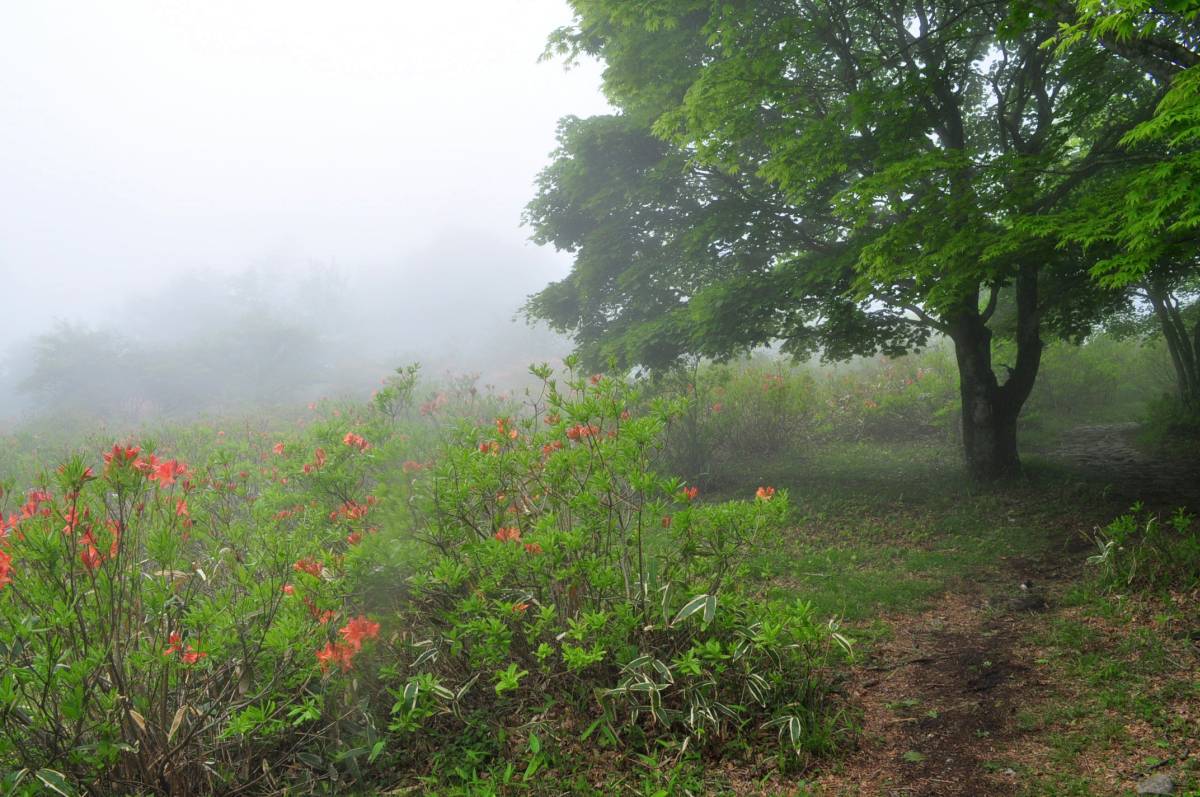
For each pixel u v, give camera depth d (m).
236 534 4.57
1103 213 6.01
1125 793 3.38
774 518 4.27
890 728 4.27
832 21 9.54
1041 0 5.91
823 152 8.44
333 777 3.70
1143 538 6.63
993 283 8.80
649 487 4.17
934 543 8.45
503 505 4.66
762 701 4.06
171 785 3.33
